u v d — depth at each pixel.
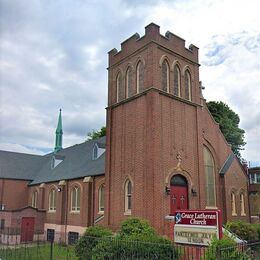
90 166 32.72
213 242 11.19
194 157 22.92
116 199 22.52
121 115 23.66
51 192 38.03
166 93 21.86
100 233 17.14
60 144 53.41
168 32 23.28
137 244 13.30
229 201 26.55
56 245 23.61
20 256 18.38
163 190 20.14
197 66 25.02
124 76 24.08
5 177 44.06
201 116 24.39
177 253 13.10
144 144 20.98
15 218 34.56
